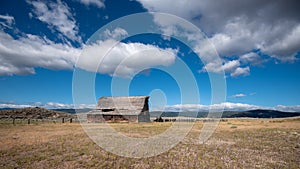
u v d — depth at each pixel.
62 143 17.59
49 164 11.94
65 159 12.88
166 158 13.73
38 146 16.25
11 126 32.19
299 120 43.72
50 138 20.11
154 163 12.60
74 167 11.52
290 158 13.67
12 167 11.23
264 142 19.25
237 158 13.66
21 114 61.66
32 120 45.75
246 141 19.92
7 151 14.50
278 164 12.38
